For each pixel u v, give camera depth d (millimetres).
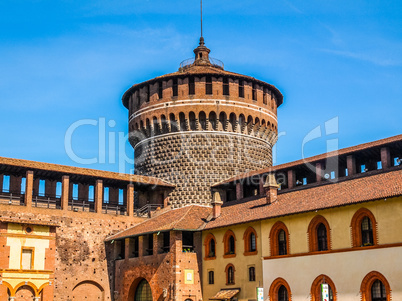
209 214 78562
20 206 74938
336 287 58781
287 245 64750
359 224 58219
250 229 69375
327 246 60781
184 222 74375
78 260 77812
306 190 70000
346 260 58344
